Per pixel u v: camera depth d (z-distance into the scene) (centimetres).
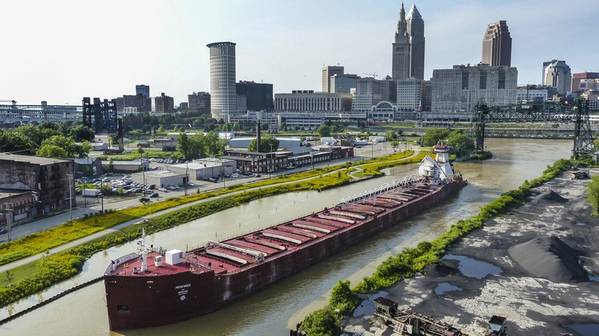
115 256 9312
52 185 12531
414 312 6844
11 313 6825
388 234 11138
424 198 13538
